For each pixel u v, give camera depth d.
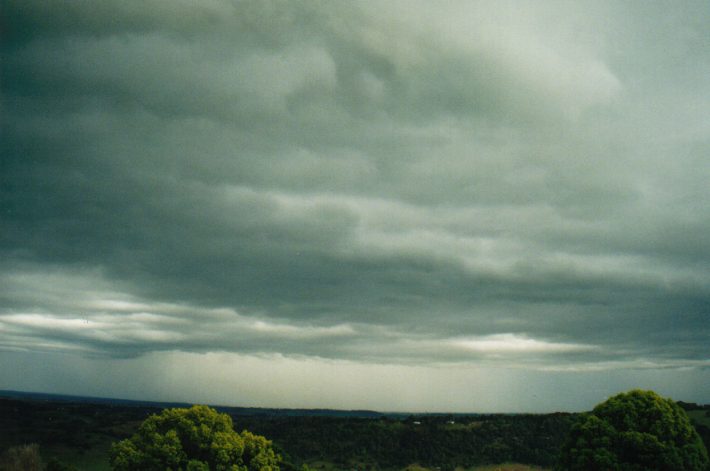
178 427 53.00
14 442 83.06
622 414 43.38
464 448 103.19
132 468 49.84
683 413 43.03
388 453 104.44
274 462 57.41
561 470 44.56
